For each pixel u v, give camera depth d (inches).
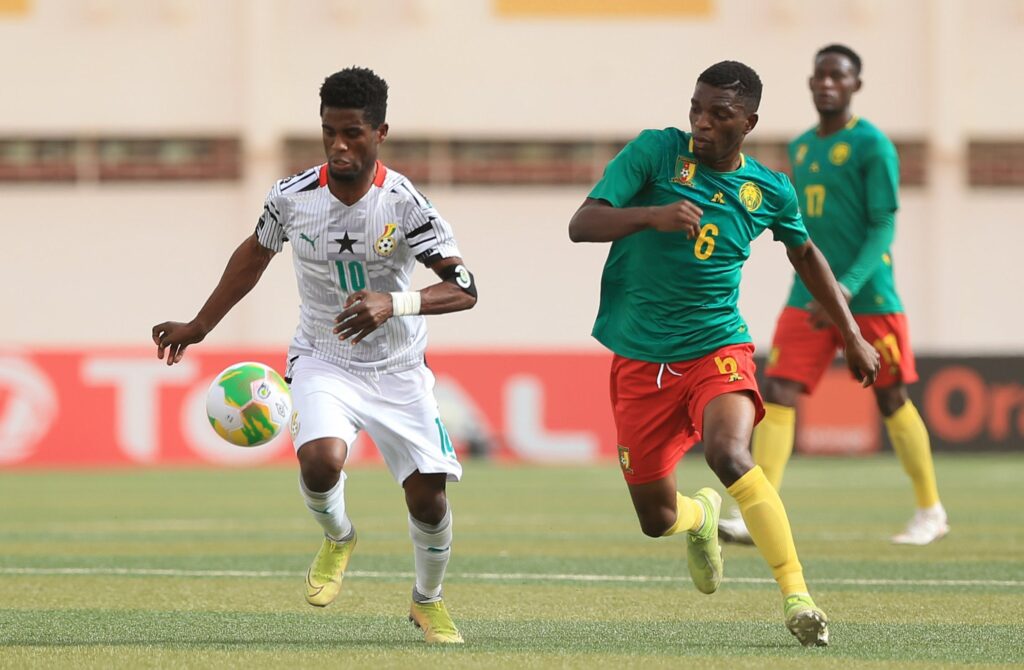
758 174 806.5
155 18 4035.4
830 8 4040.4
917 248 4065.0
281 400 803.4
